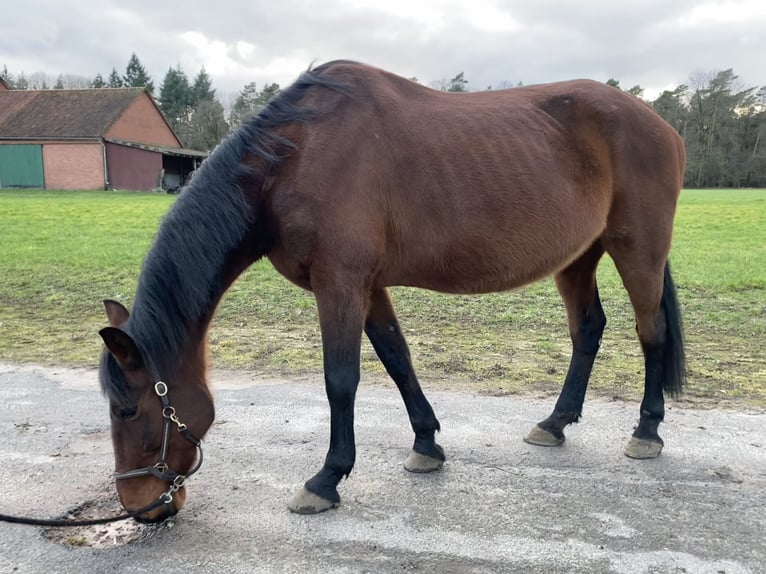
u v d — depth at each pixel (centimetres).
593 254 338
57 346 536
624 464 312
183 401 243
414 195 267
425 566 227
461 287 292
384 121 268
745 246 1204
